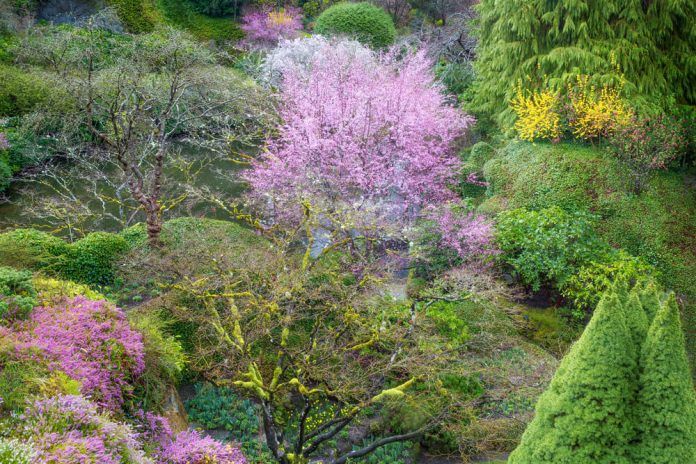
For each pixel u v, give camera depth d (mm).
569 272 11805
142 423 7000
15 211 16953
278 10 28500
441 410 8820
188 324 10258
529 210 13484
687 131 13969
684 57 14375
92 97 12391
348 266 11188
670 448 4652
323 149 13734
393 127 13844
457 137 18672
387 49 23922
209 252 10594
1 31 21828
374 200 14102
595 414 4805
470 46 23531
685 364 4633
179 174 19125
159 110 16312
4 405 5590
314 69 16500
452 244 12484
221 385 9227
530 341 11625
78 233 15875
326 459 9164
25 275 7891
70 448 4949
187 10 27359
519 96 14766
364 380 8516
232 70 21234
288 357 8320
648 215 12656
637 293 5207
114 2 25266
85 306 7715
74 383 6195
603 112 13773
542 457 5109
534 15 14695
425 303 9820
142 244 12211
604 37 14352
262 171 14633
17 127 18250
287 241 10078
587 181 13383
